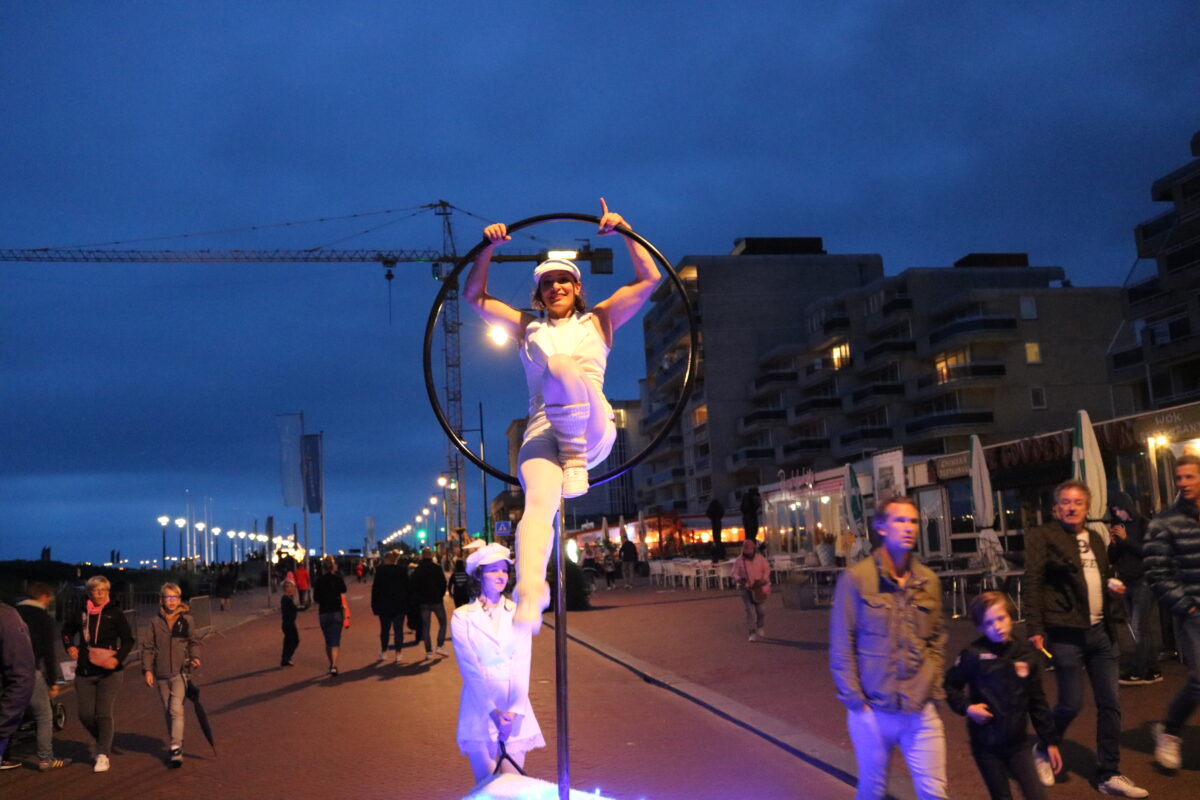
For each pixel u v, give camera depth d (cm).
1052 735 513
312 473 3972
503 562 523
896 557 463
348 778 832
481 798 468
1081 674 637
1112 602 638
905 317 6681
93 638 924
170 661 925
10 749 977
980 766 506
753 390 7725
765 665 1333
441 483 7725
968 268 6756
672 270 427
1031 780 495
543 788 470
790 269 7881
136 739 1084
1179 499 656
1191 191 4172
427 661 1675
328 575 1564
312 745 984
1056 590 636
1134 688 980
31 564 3831
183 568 5784
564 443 348
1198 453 1267
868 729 466
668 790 732
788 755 824
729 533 6016
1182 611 645
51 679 959
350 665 1691
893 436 6706
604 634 1936
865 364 6969
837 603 470
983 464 1769
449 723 1067
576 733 965
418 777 822
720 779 757
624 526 5194
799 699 1053
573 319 395
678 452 8956
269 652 2034
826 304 7300
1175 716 659
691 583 3444
